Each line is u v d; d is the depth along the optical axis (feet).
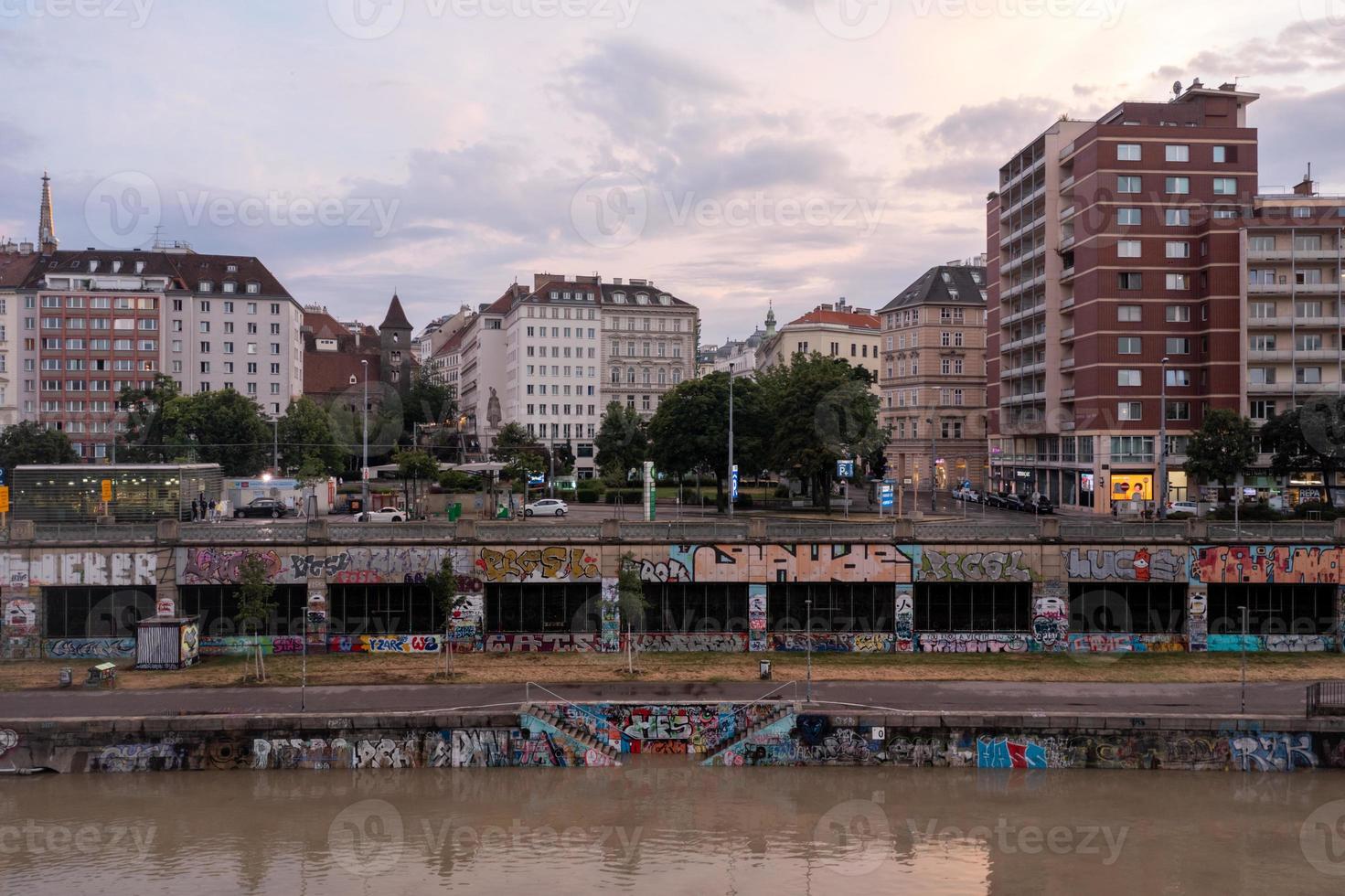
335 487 317.83
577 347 529.45
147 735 115.44
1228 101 326.65
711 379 316.60
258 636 146.41
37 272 475.31
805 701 122.42
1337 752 115.75
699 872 94.58
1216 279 309.63
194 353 490.08
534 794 111.45
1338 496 302.86
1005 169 388.98
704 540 155.84
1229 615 156.97
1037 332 356.38
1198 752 116.47
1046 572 155.94
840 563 156.04
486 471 299.17
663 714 120.06
